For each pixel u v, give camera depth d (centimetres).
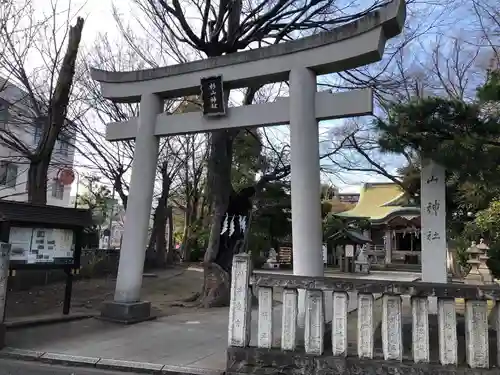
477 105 550
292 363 512
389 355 491
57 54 1216
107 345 660
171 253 2567
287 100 776
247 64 810
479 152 528
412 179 1090
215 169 1220
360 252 2869
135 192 891
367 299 509
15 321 751
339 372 496
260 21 1167
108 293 1258
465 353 531
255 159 1884
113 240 3431
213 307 1112
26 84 1238
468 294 484
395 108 600
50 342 668
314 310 523
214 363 573
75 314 870
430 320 693
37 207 799
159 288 1480
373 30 695
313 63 744
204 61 855
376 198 3638
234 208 1251
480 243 1354
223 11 1148
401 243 3600
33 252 788
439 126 557
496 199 1270
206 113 836
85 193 3127
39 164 1164
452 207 1422
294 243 691
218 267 1174
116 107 1652
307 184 703
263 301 542
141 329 786
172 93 912
